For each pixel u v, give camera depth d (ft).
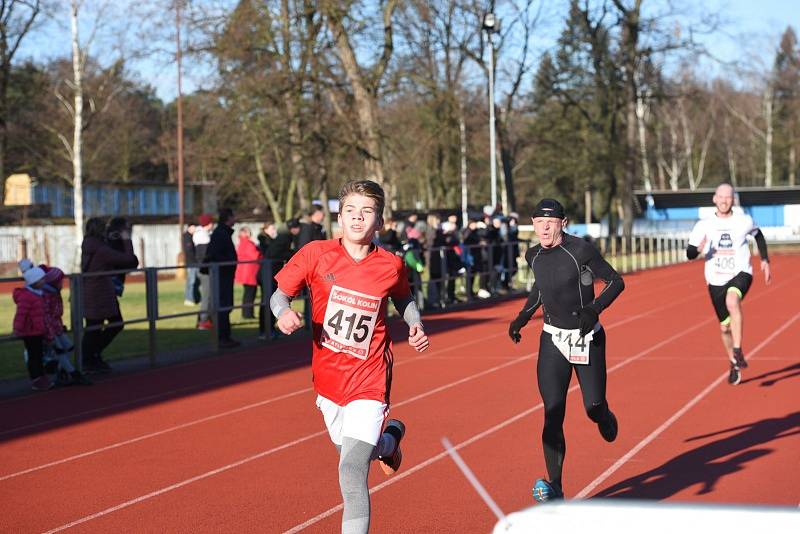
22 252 140.26
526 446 27.50
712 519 5.51
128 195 202.18
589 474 24.18
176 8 99.86
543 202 21.34
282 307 16.79
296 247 57.72
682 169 315.78
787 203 192.54
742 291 36.50
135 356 50.98
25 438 31.04
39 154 166.50
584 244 21.18
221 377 43.39
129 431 31.63
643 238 131.54
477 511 21.15
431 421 31.48
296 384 40.65
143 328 64.54
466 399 35.50
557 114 193.57
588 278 20.89
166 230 159.12
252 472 25.45
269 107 103.40
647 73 153.58
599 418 21.52
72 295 42.80
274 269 57.16
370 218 16.87
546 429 20.83
